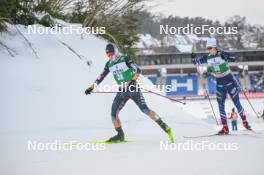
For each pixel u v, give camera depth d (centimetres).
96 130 1636
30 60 1889
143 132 1655
